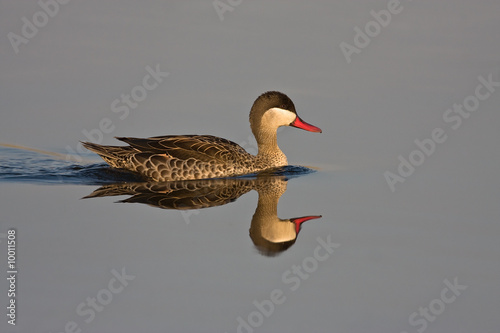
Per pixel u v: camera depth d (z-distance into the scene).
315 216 13.43
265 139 16.77
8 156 17.02
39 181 15.30
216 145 15.92
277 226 12.98
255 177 15.93
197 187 14.98
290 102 16.75
